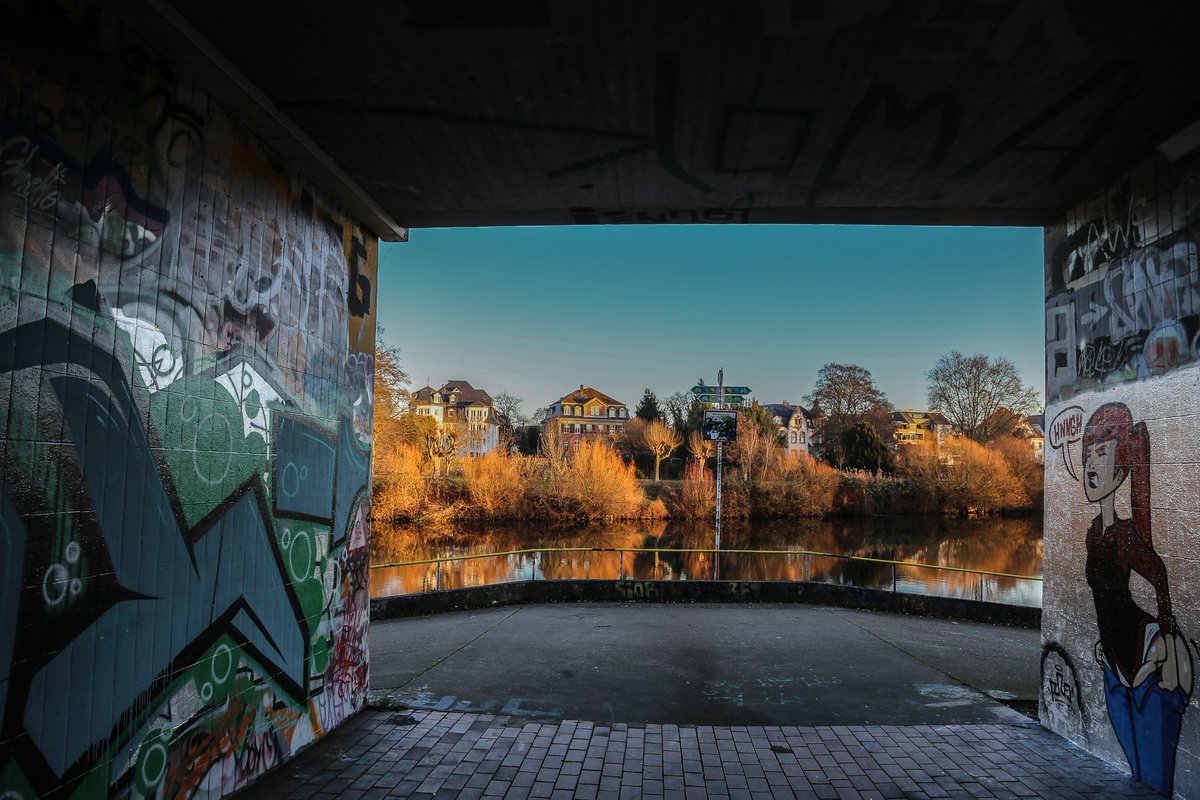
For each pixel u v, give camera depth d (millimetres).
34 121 2732
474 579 22766
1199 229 4246
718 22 3332
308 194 4949
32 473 2715
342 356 5484
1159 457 4492
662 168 5051
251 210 4234
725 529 42000
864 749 5062
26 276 2691
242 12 3266
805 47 3533
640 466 62469
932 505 50500
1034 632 9406
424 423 43781
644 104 4141
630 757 4840
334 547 5320
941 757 4934
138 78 3291
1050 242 5918
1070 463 5449
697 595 11219
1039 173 5016
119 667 3168
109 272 3113
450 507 39750
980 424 56656
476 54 3637
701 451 50531
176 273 3553
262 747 4340
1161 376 4512
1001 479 50594
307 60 3686
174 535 3537
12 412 2633
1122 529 4816
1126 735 4695
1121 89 3887
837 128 4402
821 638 8719
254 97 3922
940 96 4000
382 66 3750
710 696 6328
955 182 5203
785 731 5414
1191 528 4211
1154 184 4648
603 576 24906
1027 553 35750
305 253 4902
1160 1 3123
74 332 2920
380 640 8523
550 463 45625
